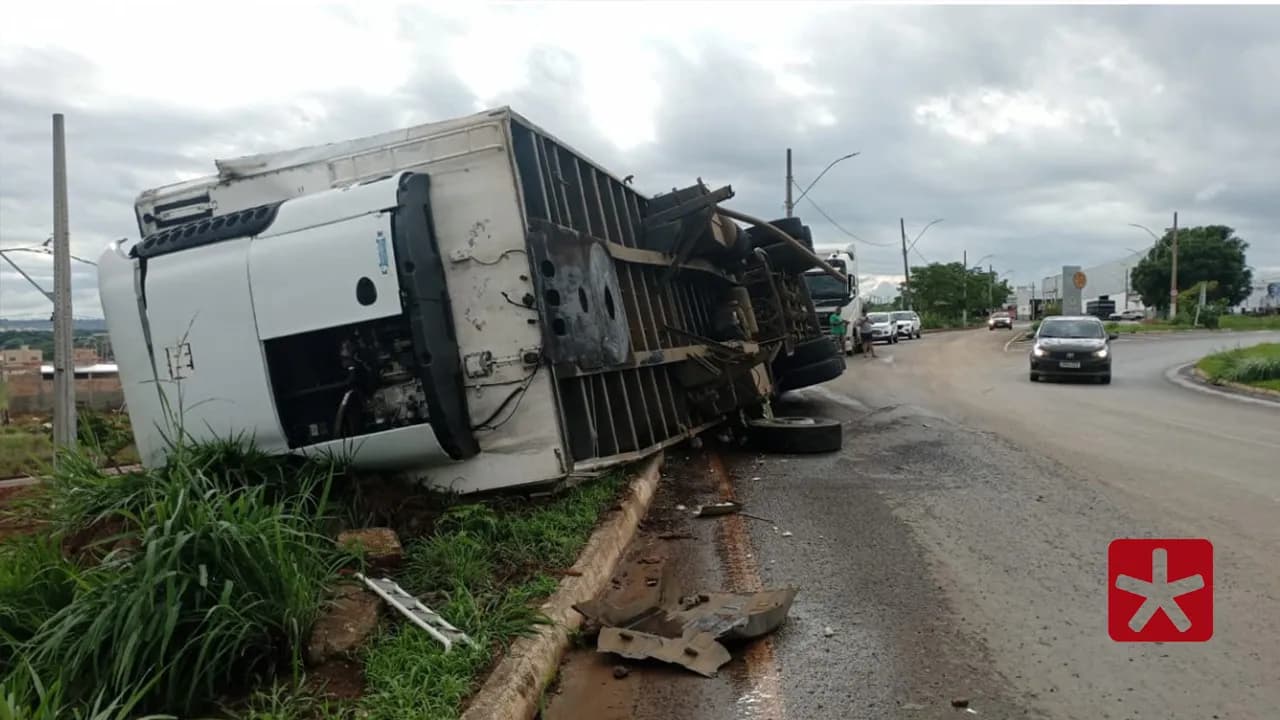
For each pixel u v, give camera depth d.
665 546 6.93
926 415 15.06
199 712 3.77
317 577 4.57
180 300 6.10
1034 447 11.41
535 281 6.27
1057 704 4.15
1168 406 16.58
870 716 4.07
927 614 5.33
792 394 18.91
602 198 8.98
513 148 6.38
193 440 5.84
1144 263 79.19
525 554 5.68
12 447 12.09
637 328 8.84
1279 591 5.59
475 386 6.28
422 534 5.84
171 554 3.82
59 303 10.77
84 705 3.58
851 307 32.00
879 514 7.81
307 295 5.89
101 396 18.64
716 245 10.88
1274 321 62.22
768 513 7.93
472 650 4.19
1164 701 4.14
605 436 7.71
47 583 4.40
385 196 5.91
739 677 4.50
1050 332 23.03
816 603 5.55
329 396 6.15
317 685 3.98
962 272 84.94
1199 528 7.13
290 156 6.74
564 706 4.21
